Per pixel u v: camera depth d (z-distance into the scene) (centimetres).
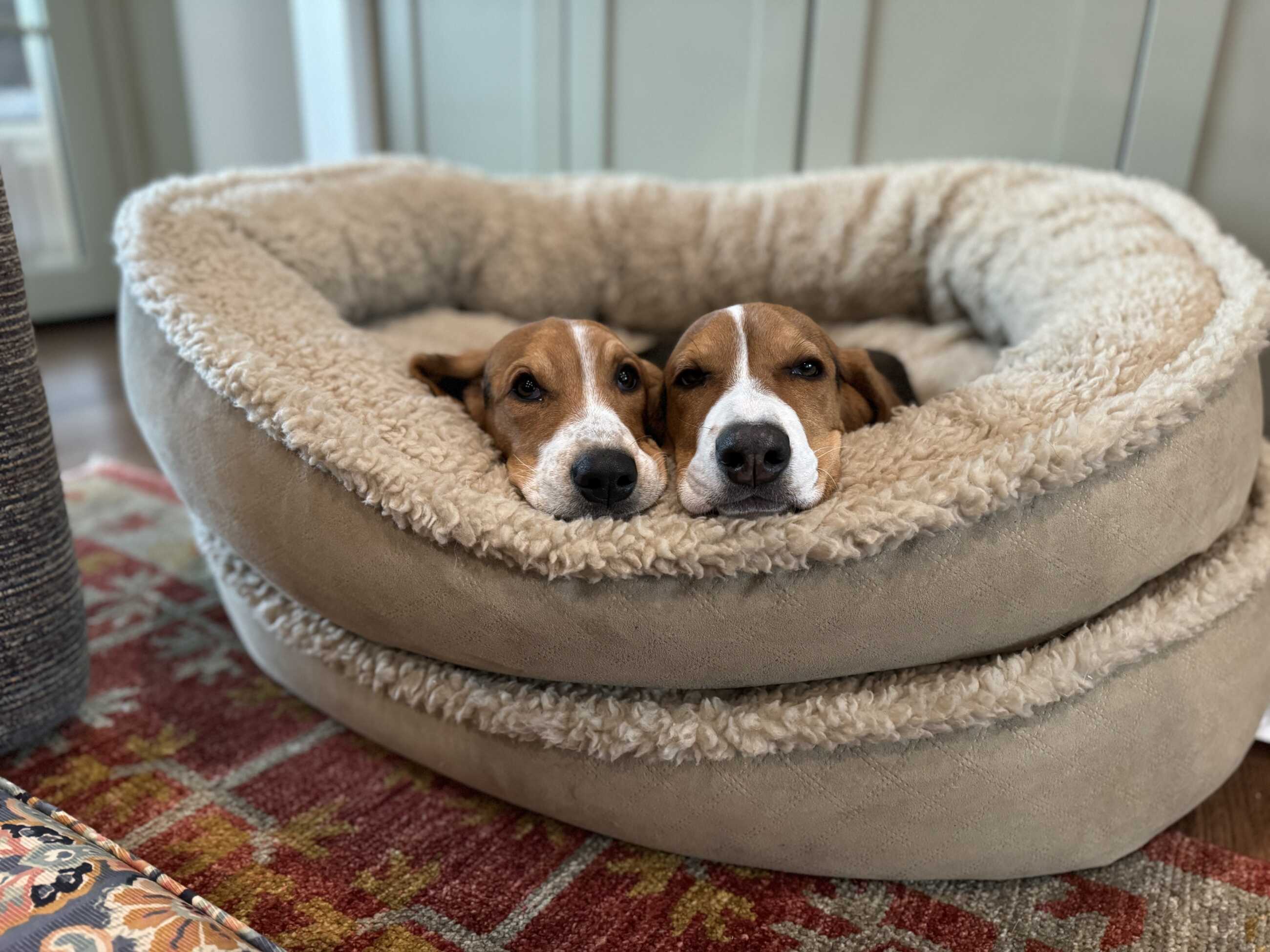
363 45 146
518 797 65
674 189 109
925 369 91
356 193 97
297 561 63
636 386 70
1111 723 57
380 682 66
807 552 53
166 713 76
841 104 117
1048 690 55
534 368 66
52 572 67
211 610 92
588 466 60
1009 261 91
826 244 103
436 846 63
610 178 112
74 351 178
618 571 54
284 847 63
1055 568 55
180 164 201
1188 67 99
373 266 96
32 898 46
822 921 58
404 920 57
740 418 58
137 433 138
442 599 58
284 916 57
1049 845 59
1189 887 60
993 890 60
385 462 59
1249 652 62
